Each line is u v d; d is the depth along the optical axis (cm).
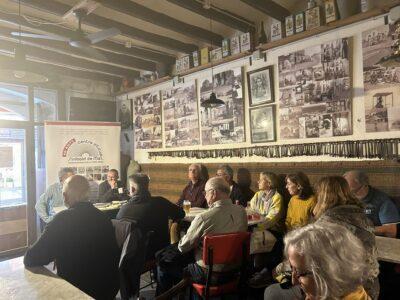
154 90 530
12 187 484
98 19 364
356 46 303
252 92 390
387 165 282
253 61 390
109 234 192
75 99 550
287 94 354
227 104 419
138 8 341
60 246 173
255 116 388
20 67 252
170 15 373
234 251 202
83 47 320
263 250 272
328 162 320
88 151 521
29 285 144
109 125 541
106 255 188
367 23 294
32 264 167
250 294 268
